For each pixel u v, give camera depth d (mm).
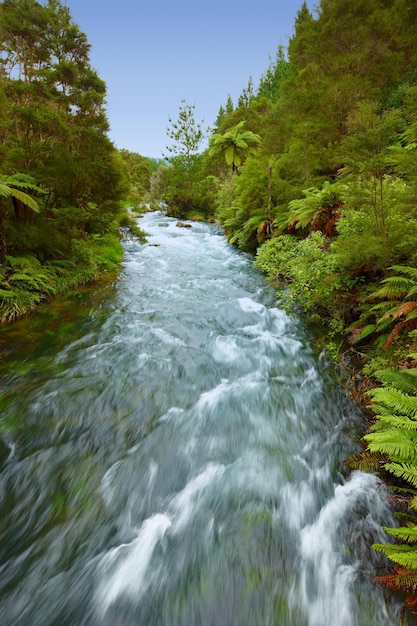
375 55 12547
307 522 2443
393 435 2250
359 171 4738
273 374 4426
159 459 3039
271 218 11227
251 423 3488
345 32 13086
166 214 26484
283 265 8172
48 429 3387
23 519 2504
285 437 3291
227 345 5242
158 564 2184
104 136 9578
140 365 4656
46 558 2225
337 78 12602
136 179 39094
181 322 6164
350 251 4582
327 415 3564
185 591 2039
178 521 2484
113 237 12672
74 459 3027
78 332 5703
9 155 7152
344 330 5141
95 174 8953
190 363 4723
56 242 8062
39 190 6809
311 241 6812
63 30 9906
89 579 2094
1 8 9227
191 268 10297
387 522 2348
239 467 2953
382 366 3699
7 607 1953
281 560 2191
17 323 5988
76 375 4387
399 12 12406
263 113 26359
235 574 2121
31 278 6621
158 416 3604
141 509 2588
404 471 2064
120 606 1962
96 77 9547
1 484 2775
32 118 7320
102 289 8039
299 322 6031
